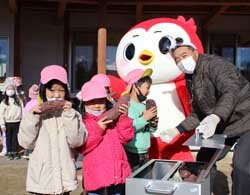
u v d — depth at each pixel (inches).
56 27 407.5
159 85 204.2
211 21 395.9
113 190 123.6
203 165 119.2
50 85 121.7
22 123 118.0
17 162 287.0
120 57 212.2
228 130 131.3
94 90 125.2
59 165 119.5
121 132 126.2
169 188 95.1
